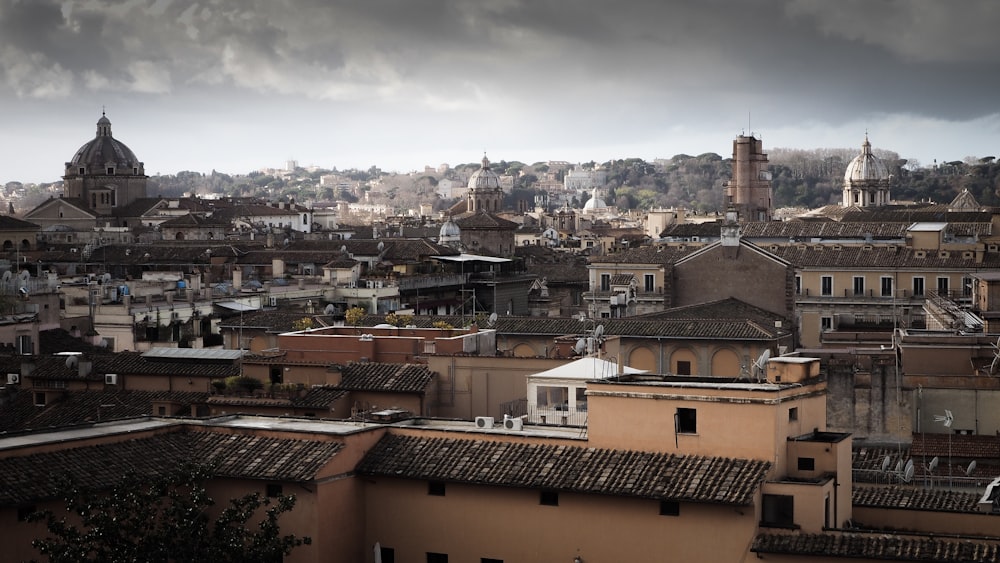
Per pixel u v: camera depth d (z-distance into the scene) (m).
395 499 69.00
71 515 65.25
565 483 65.06
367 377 87.62
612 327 139.12
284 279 197.50
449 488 68.00
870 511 68.88
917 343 112.50
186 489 68.75
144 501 62.62
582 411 79.94
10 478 64.31
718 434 65.12
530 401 81.56
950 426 97.44
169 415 91.88
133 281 185.88
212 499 66.69
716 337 136.25
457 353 93.12
